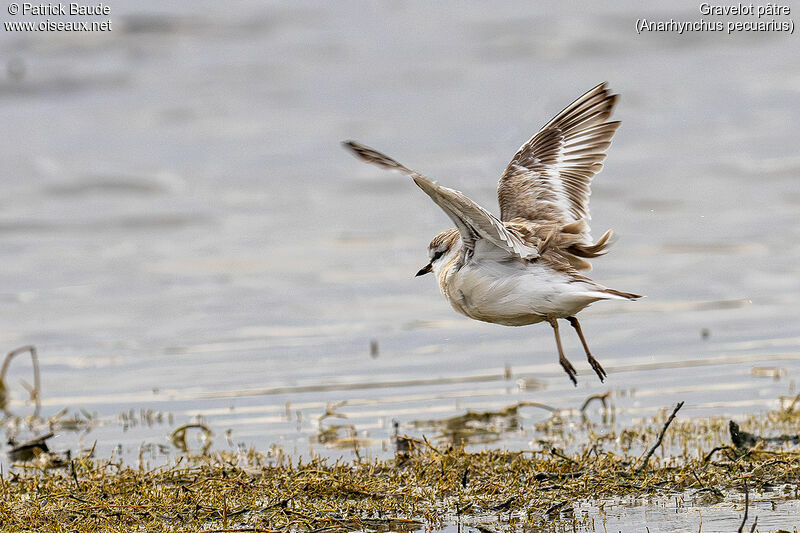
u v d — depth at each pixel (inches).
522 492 378.0
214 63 1424.7
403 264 785.6
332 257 802.2
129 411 531.8
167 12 1540.4
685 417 487.5
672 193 931.3
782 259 763.4
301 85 1348.4
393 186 989.8
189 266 787.4
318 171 1039.6
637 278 739.4
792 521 346.9
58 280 761.0
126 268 784.9
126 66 1376.7
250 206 938.7
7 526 357.4
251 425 500.7
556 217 391.2
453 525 354.3
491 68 1414.9
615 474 391.5
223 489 384.8
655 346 611.8
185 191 983.0
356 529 352.2
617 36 1520.7
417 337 642.8
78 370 601.0
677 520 351.9
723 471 392.5
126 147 1119.0
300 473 398.0
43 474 426.3
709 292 706.2
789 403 500.4
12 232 872.9
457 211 335.3
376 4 1721.2
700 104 1232.2
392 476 399.9
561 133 418.3
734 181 959.0
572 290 346.0
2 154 1091.3
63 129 1183.6
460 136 1130.0
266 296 722.8
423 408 520.1
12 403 551.5
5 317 687.7
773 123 1139.3
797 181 948.0
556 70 1397.6
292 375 581.0
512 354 609.9
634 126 1170.0
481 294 355.3
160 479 402.3
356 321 673.0
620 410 503.8
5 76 1316.4
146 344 638.5
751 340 613.9
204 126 1193.4
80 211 927.7
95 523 358.6
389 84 1355.8
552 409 509.4
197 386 566.9
